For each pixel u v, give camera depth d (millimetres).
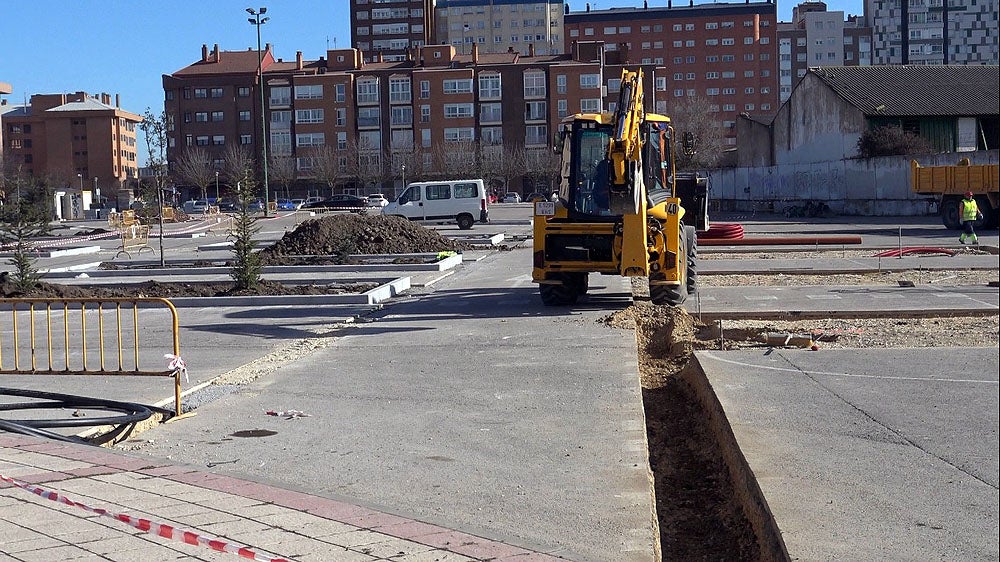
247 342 14578
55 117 121062
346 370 11859
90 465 7395
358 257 29375
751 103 144375
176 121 109812
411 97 105875
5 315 18359
